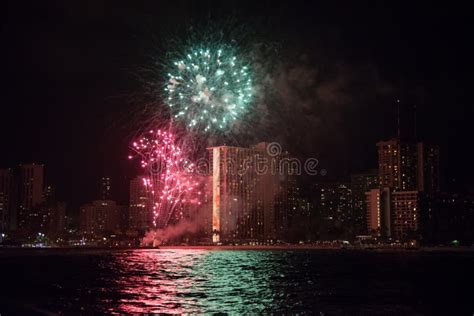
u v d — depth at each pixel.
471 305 73.06
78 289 86.56
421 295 84.75
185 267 151.00
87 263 169.88
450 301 77.31
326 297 79.88
